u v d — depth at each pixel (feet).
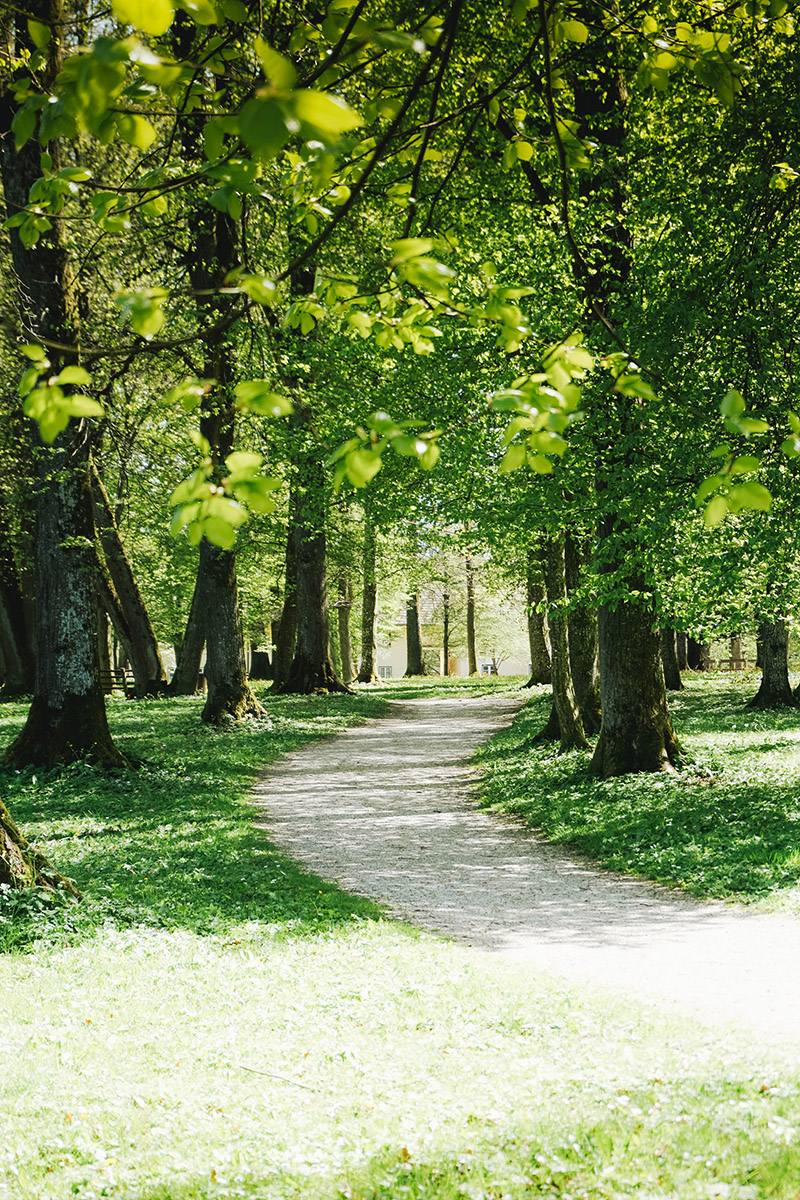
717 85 14.88
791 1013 21.39
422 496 54.95
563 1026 20.52
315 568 125.70
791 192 33.99
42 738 59.36
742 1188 11.87
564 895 35.32
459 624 252.01
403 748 84.94
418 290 13.26
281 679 134.51
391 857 42.75
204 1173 14.34
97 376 52.95
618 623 56.39
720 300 34.88
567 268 44.19
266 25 15.92
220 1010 22.49
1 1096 17.81
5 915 30.19
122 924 30.55
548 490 46.01
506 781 61.31
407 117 22.68
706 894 34.12
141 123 9.68
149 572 138.92
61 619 59.26
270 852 42.60
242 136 6.22
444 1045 19.75
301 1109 16.84
